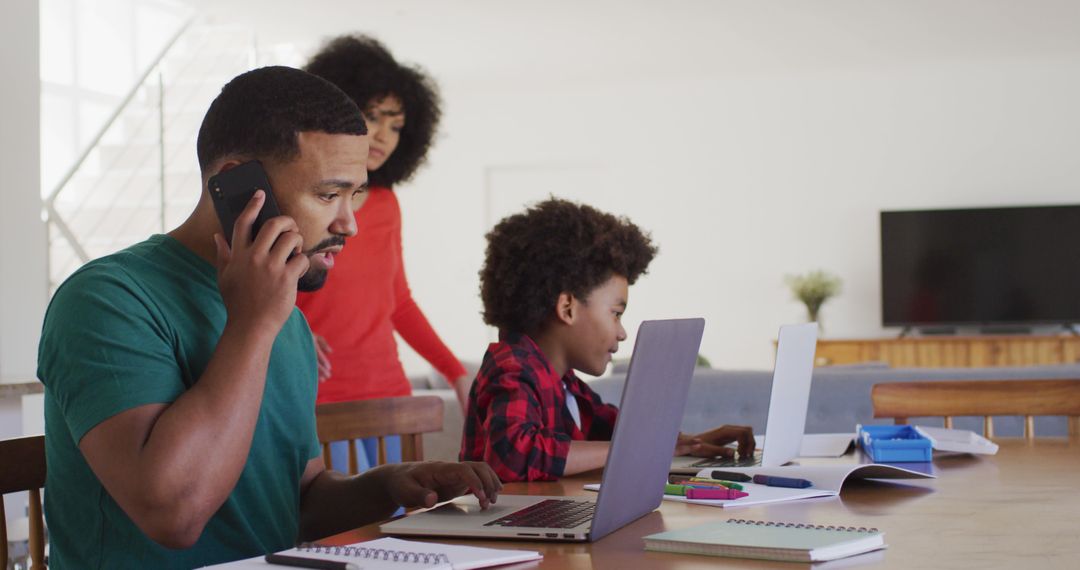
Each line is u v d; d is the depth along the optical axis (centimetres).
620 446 101
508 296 173
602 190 827
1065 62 749
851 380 362
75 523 104
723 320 799
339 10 617
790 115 790
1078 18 644
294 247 100
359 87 235
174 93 659
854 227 781
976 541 98
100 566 103
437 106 257
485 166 841
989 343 722
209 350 106
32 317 446
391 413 180
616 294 174
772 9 616
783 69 769
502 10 614
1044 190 754
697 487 127
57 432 103
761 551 90
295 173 103
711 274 801
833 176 784
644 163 812
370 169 240
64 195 625
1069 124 750
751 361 794
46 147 617
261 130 103
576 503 119
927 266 762
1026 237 752
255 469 114
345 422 171
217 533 108
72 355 96
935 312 761
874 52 721
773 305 792
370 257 236
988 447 171
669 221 809
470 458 165
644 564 89
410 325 261
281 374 119
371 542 95
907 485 138
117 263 104
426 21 638
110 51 664
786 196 790
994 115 760
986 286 756
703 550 92
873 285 780
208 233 108
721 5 607
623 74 780
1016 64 755
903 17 636
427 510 116
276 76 105
